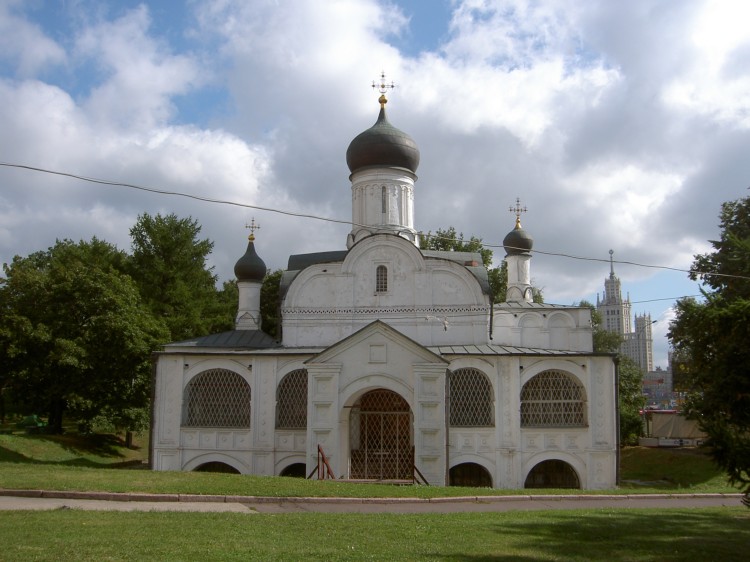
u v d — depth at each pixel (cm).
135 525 1428
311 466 3045
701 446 1351
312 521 1577
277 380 3416
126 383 4456
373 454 3241
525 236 4481
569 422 3331
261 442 3362
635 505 2180
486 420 3300
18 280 4422
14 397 4547
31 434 4425
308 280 3662
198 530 1394
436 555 1238
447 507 2012
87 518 1496
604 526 1623
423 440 3003
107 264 5766
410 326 3559
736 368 1331
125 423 4469
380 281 3628
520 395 3288
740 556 1336
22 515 1509
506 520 1692
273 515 1667
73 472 2280
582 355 3322
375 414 3256
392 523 1577
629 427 5238
